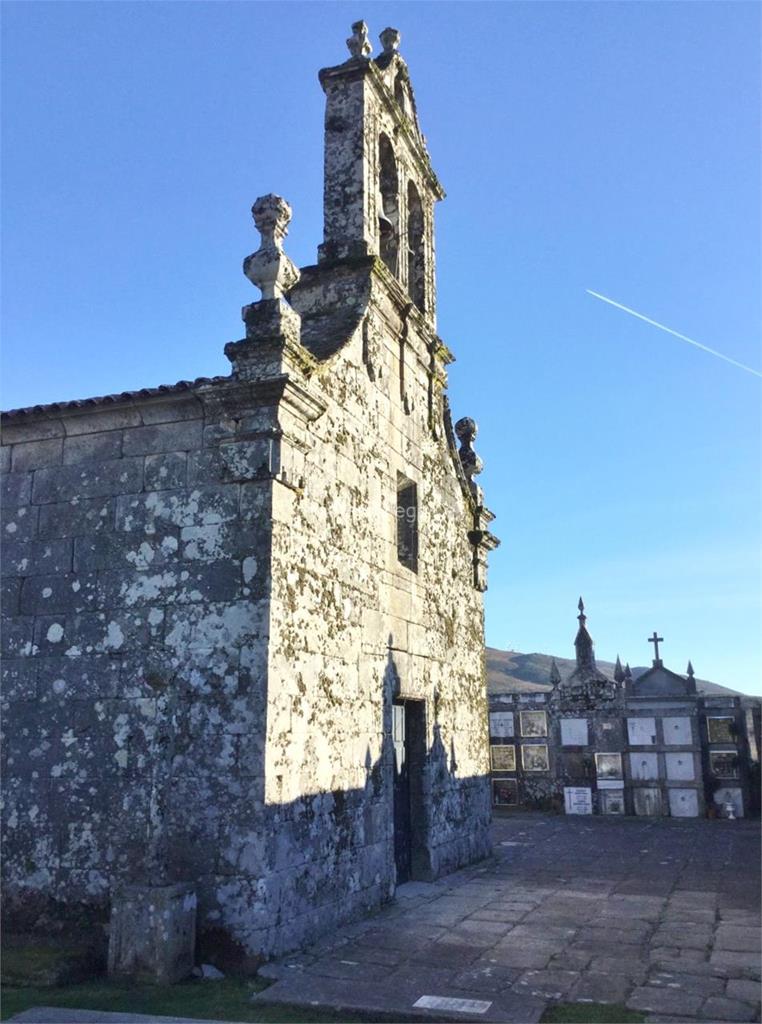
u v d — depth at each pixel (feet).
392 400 38.45
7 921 26.03
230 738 25.14
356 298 35.58
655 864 43.57
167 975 22.25
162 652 26.61
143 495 28.17
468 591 48.26
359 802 30.86
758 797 72.84
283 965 23.75
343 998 20.88
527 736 77.30
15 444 30.42
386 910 31.32
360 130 37.42
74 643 27.78
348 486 32.48
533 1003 20.44
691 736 71.36
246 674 25.43
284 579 26.73
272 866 24.52
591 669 75.61
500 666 281.74
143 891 22.94
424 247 44.91
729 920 29.53
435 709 40.70
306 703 27.45
